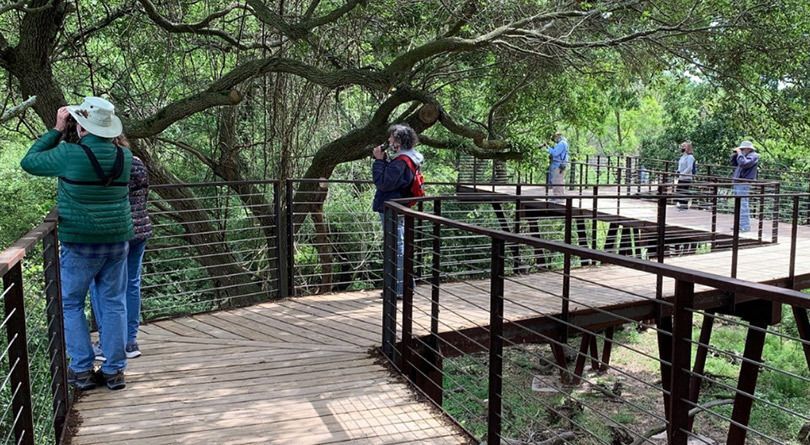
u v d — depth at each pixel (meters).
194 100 8.65
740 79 12.09
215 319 6.12
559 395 9.91
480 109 16.89
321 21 7.99
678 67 12.87
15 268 2.69
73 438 3.51
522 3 10.44
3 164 13.84
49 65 9.03
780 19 11.26
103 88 11.46
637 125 36.75
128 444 3.44
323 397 4.13
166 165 13.41
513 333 5.98
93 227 3.69
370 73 8.47
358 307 6.58
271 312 6.39
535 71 12.21
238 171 11.98
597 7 10.23
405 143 5.90
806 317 7.38
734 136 24.16
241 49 10.29
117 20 10.53
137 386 4.29
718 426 9.28
